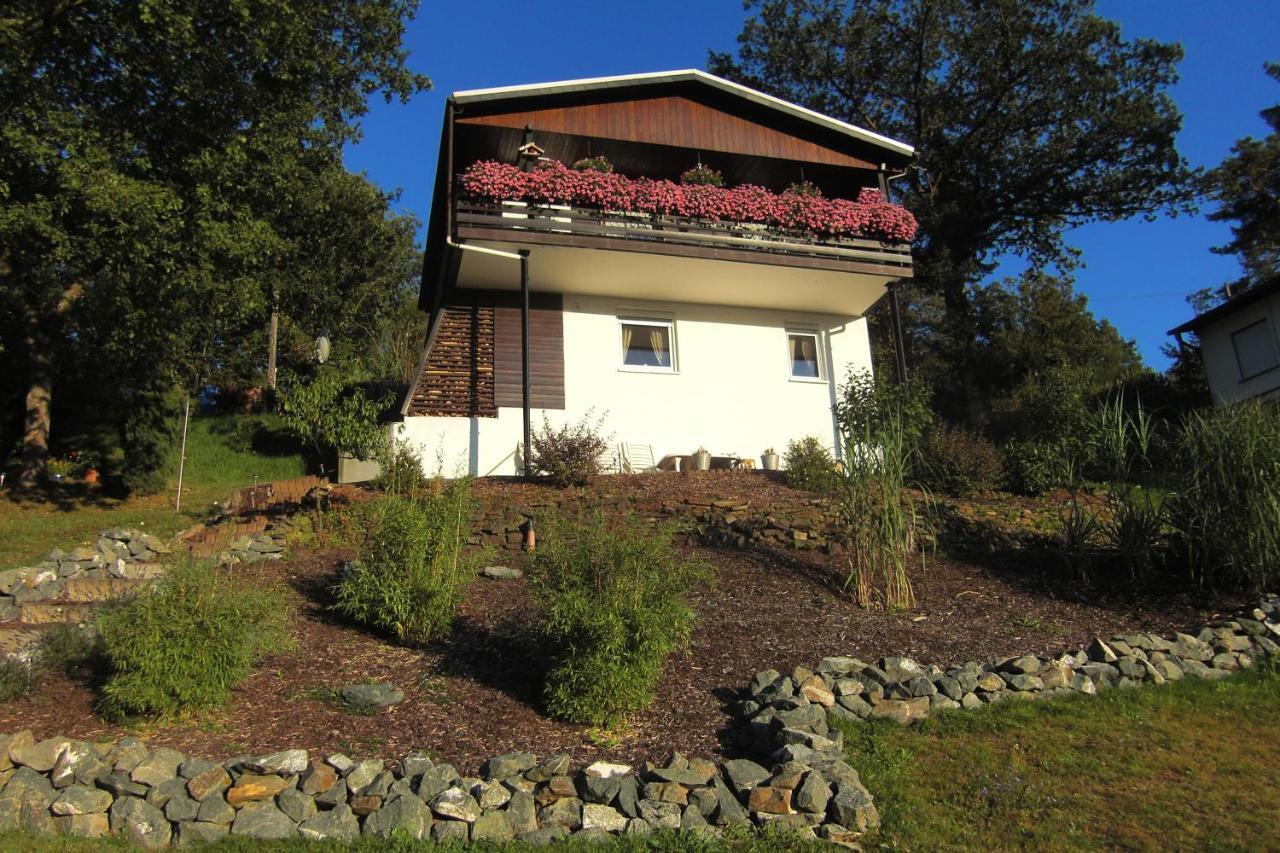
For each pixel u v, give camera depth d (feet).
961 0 91.76
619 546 21.16
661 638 20.29
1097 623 27.40
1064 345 98.73
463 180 46.96
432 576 24.26
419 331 108.37
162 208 49.14
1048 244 98.48
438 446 47.85
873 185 60.44
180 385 66.13
